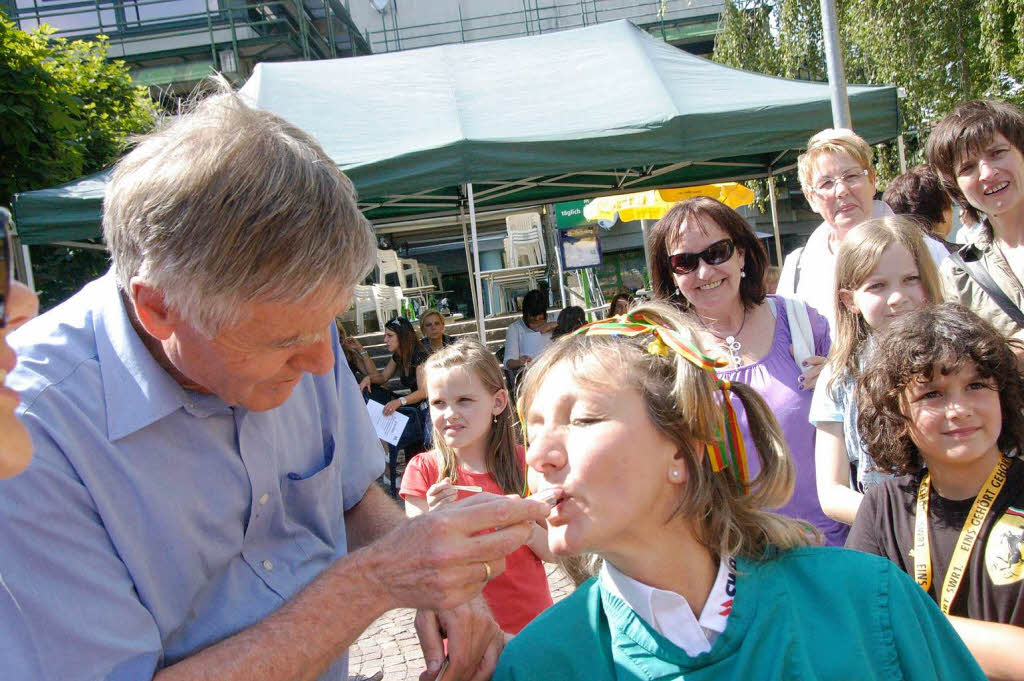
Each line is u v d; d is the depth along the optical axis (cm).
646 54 735
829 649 123
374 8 2275
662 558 127
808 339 276
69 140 773
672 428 126
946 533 180
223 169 116
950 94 1055
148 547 135
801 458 260
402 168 599
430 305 1590
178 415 139
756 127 618
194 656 128
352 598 129
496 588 261
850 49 1161
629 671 125
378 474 195
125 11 1748
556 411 127
